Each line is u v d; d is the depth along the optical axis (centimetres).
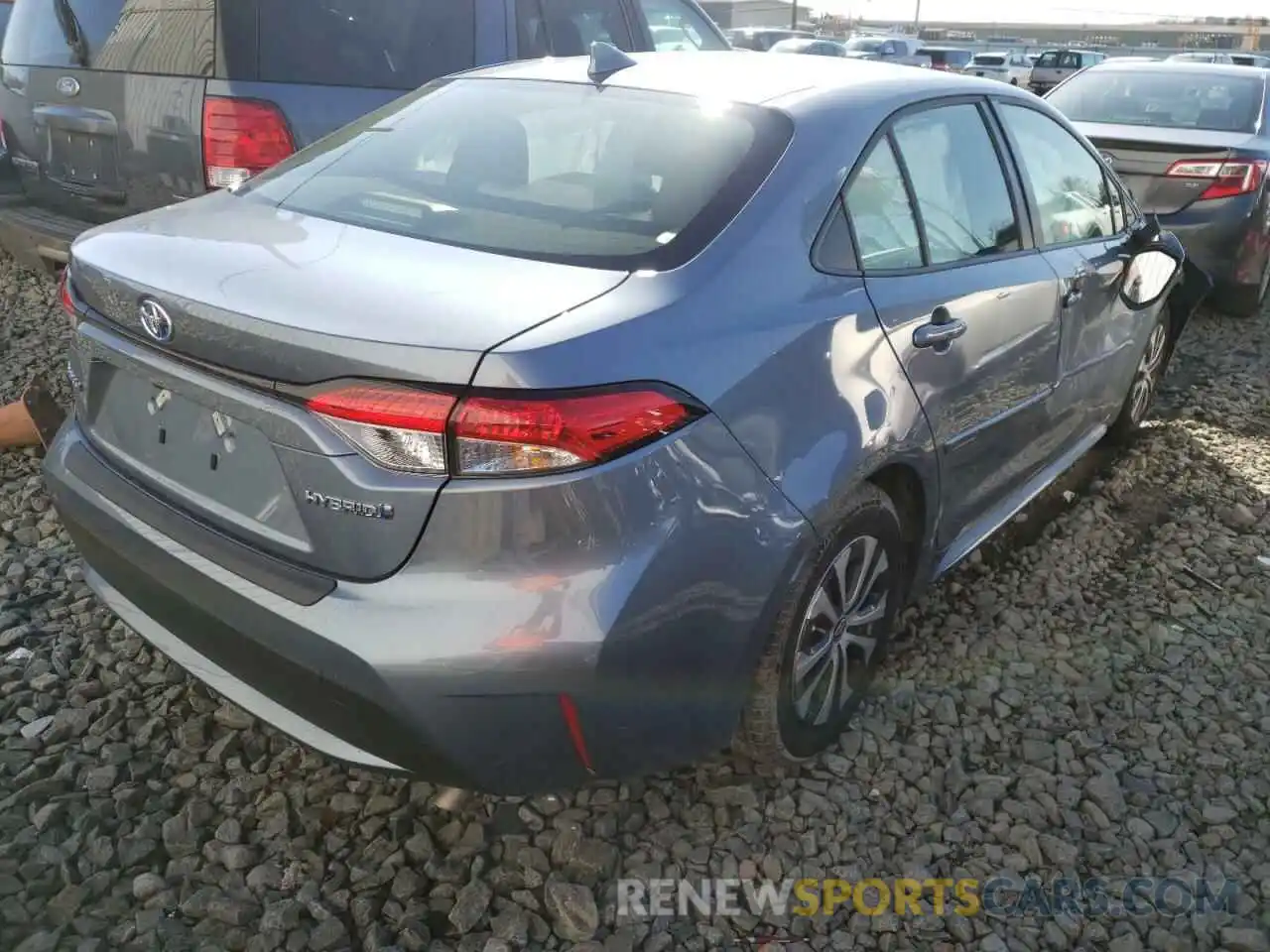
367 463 188
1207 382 576
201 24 429
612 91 280
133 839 237
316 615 195
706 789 260
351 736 203
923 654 322
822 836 250
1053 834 256
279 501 204
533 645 188
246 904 223
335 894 227
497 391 181
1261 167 648
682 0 649
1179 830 258
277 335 192
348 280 208
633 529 193
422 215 246
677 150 252
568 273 215
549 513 186
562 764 204
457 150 273
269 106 434
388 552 191
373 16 459
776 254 232
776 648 235
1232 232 650
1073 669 317
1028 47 5100
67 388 474
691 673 210
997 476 330
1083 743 284
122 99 467
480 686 189
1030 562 380
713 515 205
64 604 319
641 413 192
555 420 183
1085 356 372
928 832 254
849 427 236
